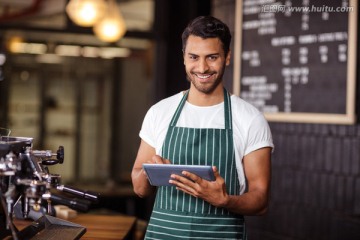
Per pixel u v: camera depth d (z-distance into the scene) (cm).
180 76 557
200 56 249
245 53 459
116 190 770
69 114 1058
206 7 530
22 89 1018
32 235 249
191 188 240
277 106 432
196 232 258
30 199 223
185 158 263
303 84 413
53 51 841
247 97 457
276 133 440
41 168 244
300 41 414
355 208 381
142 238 373
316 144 409
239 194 266
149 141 275
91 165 1074
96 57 995
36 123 1031
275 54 433
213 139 262
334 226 396
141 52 940
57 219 271
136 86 1093
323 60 399
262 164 262
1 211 233
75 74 1054
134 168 277
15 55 999
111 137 1076
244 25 459
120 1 785
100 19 616
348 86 381
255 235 459
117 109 1077
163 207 265
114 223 347
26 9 689
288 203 430
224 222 259
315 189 409
